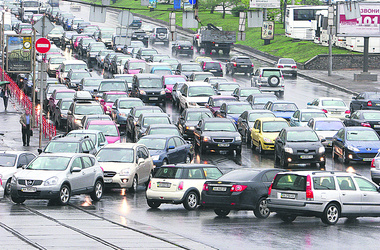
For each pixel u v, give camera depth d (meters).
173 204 53.28
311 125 80.00
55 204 51.34
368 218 47.28
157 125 75.50
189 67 132.25
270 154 77.12
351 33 139.25
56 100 101.62
